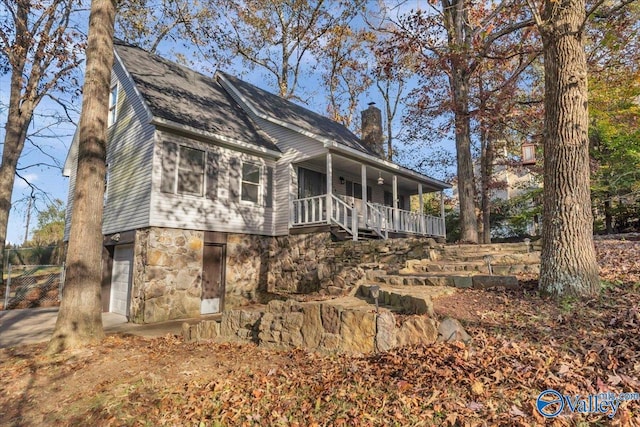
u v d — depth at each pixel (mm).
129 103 10609
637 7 8250
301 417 3078
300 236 11430
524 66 12156
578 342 3352
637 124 12562
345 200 14078
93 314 6191
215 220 10469
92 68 6754
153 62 12422
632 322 3479
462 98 12805
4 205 13188
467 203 12867
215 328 6172
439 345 3666
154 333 7379
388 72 13492
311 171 13039
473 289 5270
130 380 4281
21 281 14742
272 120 12062
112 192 10852
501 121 13180
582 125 4645
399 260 9031
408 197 18594
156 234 9172
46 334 7555
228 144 10883
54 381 4508
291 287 11344
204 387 3930
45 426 3480
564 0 4742
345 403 3096
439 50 12469
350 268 9672
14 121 13477
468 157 13094
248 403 3449
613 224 15109
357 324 4172
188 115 10258
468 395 2828
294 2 19828
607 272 5137
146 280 8906
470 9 10531
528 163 8031
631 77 11523
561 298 4355
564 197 4586
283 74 21562
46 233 29906
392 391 3100
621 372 2822
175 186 9625
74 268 6148
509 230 21156
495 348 3471
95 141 6582
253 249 11547
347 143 13148
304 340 4691
